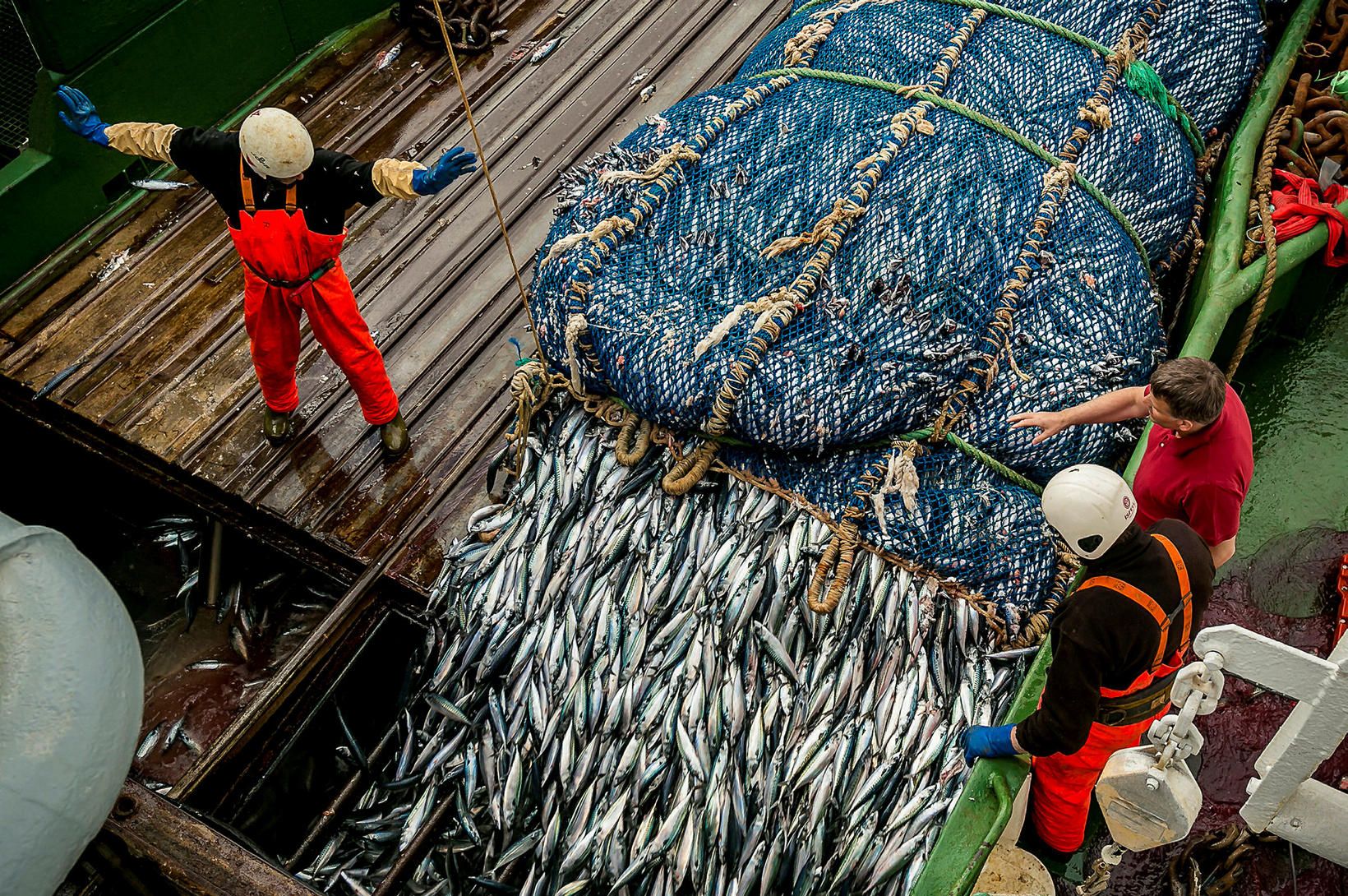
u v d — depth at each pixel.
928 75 5.65
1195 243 5.93
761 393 4.75
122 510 6.55
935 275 4.95
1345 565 5.14
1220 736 4.73
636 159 5.51
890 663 4.62
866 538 4.80
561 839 4.62
